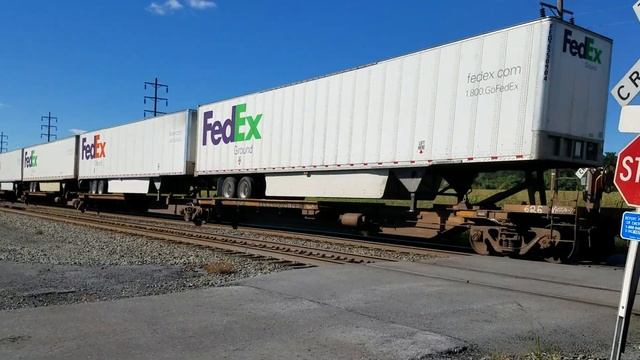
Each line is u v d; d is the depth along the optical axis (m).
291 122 18.48
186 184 27.52
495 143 12.29
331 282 9.09
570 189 17.38
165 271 10.37
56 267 10.55
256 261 11.88
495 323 6.48
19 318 6.46
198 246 14.91
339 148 16.45
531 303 7.57
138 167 28.47
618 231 13.62
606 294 8.33
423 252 14.05
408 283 9.06
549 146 11.66
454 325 6.36
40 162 43.84
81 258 12.19
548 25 11.59
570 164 12.91
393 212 16.42
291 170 18.36
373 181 15.52
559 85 11.80
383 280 9.33
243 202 21.22
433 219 15.20
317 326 6.28
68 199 39.00
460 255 13.68
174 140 25.39
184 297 7.82
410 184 14.58
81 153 36.25
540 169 13.69
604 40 12.80
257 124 20.14
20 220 25.50
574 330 6.20
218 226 24.05
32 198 47.34
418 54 14.22
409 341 5.69
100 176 33.09
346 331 6.07
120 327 6.12
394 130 14.73
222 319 6.55
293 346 5.51
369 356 5.21
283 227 24.61
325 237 18.38
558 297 7.98
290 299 7.71
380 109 15.20
